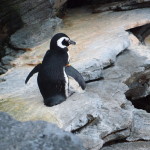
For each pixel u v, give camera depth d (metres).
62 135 9.31
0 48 19.31
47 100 12.77
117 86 15.28
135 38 19.98
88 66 15.60
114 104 13.80
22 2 19.73
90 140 11.62
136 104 18.03
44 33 19.77
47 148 8.89
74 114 12.13
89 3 24.58
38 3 20.09
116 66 17.14
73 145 9.03
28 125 9.77
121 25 20.16
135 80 17.00
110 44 17.88
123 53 18.39
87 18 21.88
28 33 19.72
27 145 8.98
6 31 19.92
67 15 22.73
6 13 19.70
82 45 18.20
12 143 9.09
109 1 23.25
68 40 12.91
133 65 17.22
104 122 12.59
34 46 18.78
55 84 12.55
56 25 20.58
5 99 13.61
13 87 14.94
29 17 20.23
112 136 12.59
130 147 12.41
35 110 12.48
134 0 21.72
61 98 12.82
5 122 9.91
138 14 21.38
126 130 12.71
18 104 13.03
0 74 17.77
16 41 19.25
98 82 15.66
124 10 22.06
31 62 17.42
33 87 14.69
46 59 12.81
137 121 13.70
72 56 17.08
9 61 18.02
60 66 12.60
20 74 16.36
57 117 12.02
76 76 12.62
